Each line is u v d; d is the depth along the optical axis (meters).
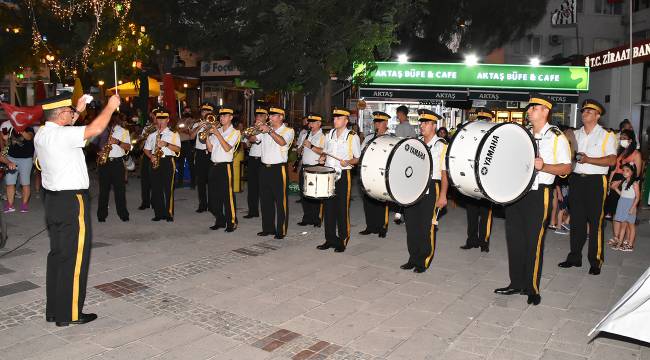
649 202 11.30
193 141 13.59
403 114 10.03
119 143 9.16
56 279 4.94
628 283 6.45
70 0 15.29
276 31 11.19
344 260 7.27
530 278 5.69
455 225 9.89
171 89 16.38
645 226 10.02
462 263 7.26
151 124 9.80
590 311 5.53
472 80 12.27
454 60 14.15
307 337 4.80
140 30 15.06
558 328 5.09
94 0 14.67
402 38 16.16
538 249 5.65
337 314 5.34
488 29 17.30
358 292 6.00
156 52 17.12
